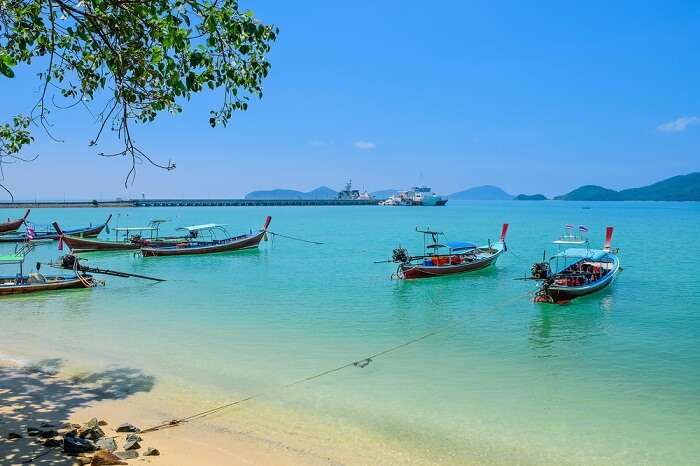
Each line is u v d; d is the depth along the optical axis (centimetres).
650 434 1291
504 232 5166
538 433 1288
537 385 1639
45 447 1052
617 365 1850
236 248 5919
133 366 1781
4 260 3184
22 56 1145
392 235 8475
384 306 2909
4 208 19550
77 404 1403
